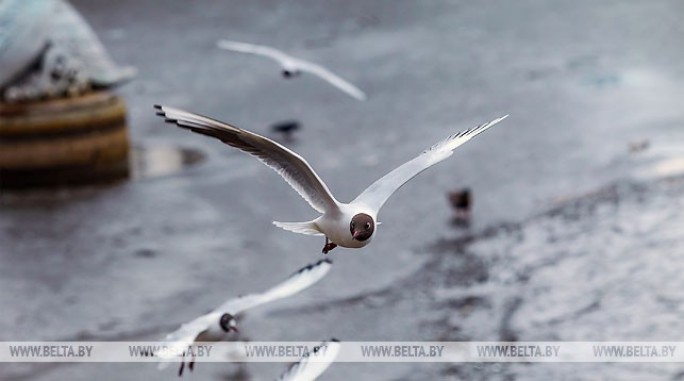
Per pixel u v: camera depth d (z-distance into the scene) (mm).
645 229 18781
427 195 22547
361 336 16328
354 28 39500
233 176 25094
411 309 17203
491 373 14812
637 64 31500
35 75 24594
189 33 40125
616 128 25484
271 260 19859
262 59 36125
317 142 27219
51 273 19609
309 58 35719
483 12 40375
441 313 16938
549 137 25547
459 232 20328
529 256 18609
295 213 22375
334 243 7047
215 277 19156
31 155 24344
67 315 17797
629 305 16188
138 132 29594
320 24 40375
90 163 24812
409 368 15188
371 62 34688
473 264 18703
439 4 42031
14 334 17109
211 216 22391
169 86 33750
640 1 39625
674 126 25125
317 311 17391
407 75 32875
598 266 17672
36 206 23328
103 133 24922
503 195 22062
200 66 35719
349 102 30703
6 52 24062
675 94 28094
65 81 24953
